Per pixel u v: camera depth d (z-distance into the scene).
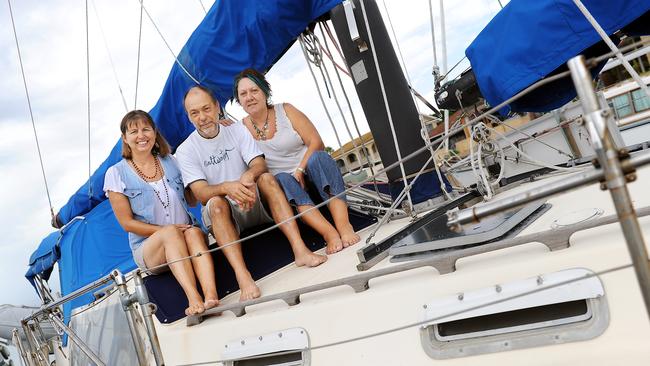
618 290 1.34
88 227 5.07
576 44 2.15
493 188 2.79
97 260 4.86
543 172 3.06
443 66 3.24
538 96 2.73
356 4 2.92
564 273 1.40
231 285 2.63
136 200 2.69
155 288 2.46
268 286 2.40
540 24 2.21
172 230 2.45
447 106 3.31
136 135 2.67
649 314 0.95
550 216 1.86
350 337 1.71
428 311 1.57
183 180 2.75
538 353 1.40
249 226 2.80
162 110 4.05
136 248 2.66
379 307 1.66
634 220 0.94
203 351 2.07
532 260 1.46
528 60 2.27
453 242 1.77
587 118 0.97
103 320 2.76
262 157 2.79
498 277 1.50
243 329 1.97
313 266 2.45
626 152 0.97
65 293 5.09
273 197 2.56
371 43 2.63
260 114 2.94
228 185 2.61
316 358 1.77
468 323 1.56
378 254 2.04
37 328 3.18
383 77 2.92
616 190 0.94
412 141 2.91
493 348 1.45
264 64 3.43
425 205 2.93
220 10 3.35
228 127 2.82
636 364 1.29
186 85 3.87
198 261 2.41
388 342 1.64
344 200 2.69
